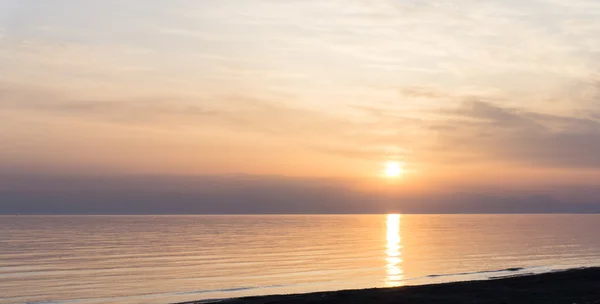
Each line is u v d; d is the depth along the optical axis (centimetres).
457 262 7412
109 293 4628
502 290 3772
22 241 12450
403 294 3638
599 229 19988
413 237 14638
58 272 6344
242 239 13575
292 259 7919
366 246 10869
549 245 10925
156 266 6994
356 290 3825
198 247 10588
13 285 5209
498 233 16888
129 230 19188
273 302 3388
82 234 15962
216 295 4425
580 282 4172
